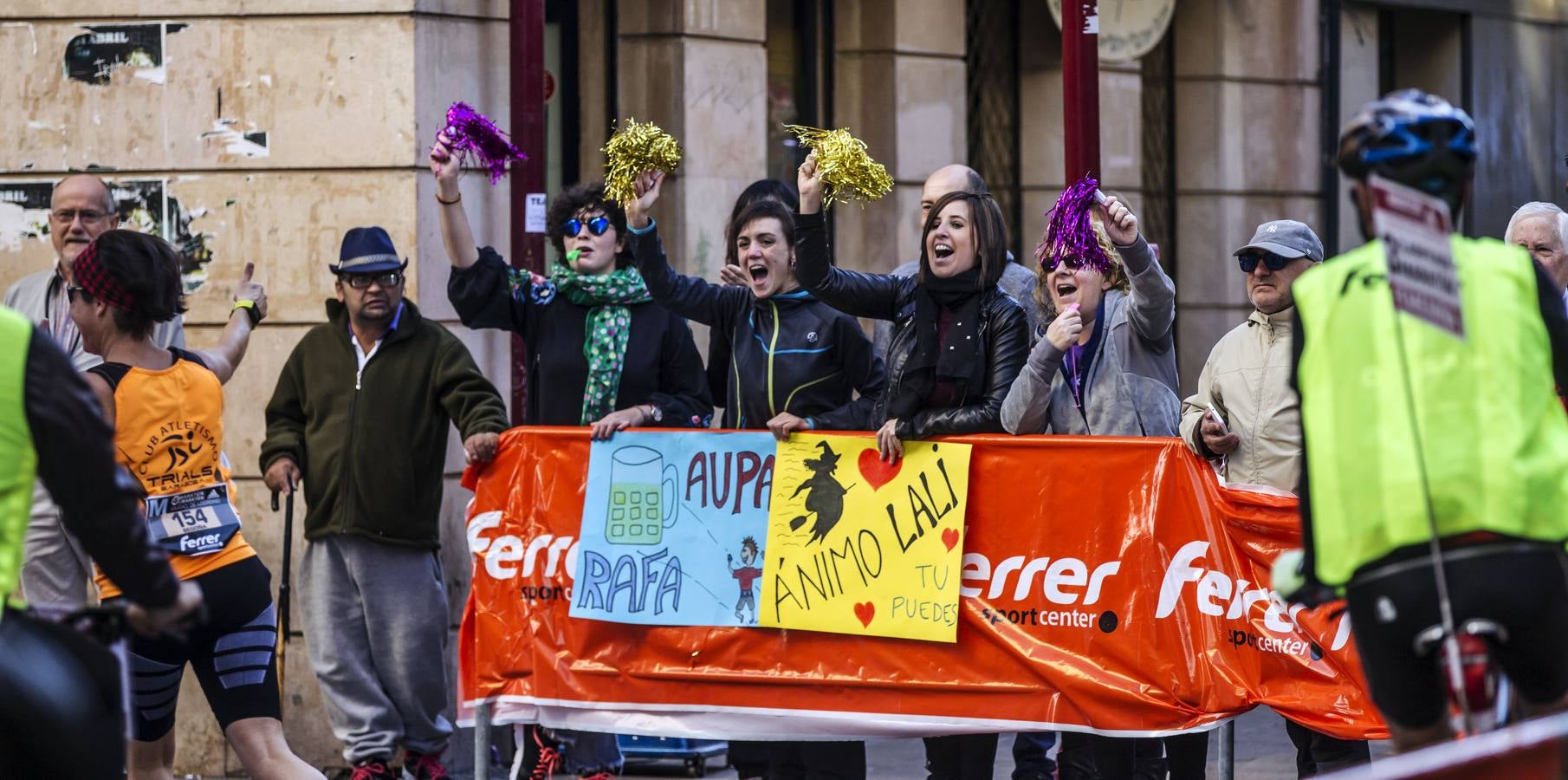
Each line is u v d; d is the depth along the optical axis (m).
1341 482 8.46
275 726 12.38
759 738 12.96
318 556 14.59
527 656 13.44
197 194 17.20
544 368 14.75
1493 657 8.32
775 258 13.41
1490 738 7.05
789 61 22.77
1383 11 29.55
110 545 8.00
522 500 13.50
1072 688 12.24
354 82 16.94
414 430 14.44
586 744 14.88
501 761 17.00
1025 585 12.38
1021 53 25.55
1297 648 11.91
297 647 16.91
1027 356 12.60
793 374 13.36
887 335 14.58
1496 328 8.36
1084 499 12.26
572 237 14.73
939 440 12.52
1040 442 12.33
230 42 17.14
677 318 14.91
